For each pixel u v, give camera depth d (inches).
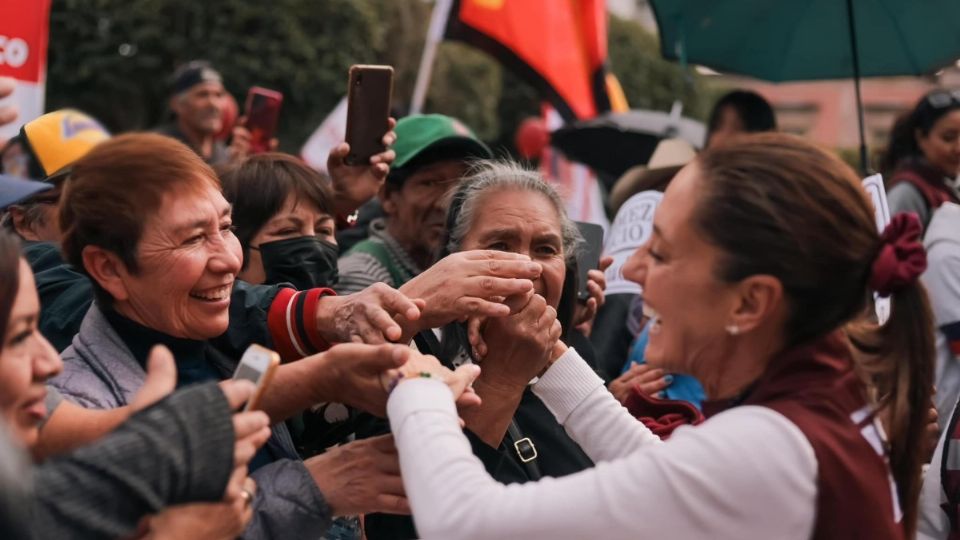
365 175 139.7
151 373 70.1
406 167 147.6
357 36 427.2
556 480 69.8
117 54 405.1
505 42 231.3
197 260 86.3
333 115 239.1
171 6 407.5
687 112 574.6
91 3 398.9
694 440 68.2
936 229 151.5
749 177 70.8
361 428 97.5
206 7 410.3
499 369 91.8
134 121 415.8
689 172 73.8
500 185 109.0
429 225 146.9
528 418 104.7
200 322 88.0
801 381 71.2
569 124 240.1
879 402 76.9
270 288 96.3
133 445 62.0
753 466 66.8
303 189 126.6
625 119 250.7
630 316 155.5
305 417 97.7
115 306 87.9
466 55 494.3
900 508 75.5
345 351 77.8
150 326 87.7
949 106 172.7
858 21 182.7
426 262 148.2
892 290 72.3
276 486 80.7
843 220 70.6
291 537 80.1
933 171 173.0
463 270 88.7
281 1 413.1
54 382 84.6
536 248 107.0
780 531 67.1
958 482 99.6
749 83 631.2
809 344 72.3
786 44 188.1
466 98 492.4
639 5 778.2
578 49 237.9
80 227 86.1
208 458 64.0
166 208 85.6
